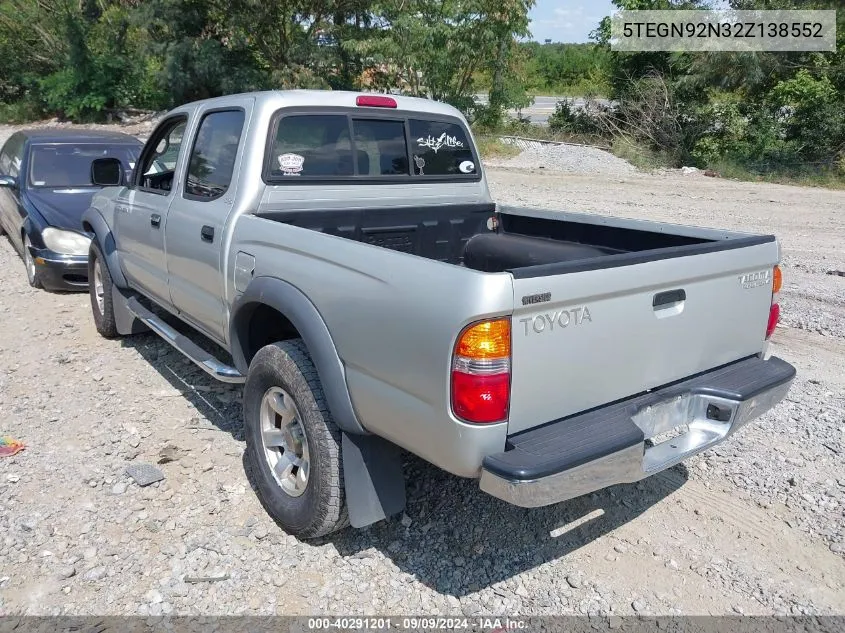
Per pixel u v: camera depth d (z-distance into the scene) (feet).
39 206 23.41
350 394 9.80
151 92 91.30
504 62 82.07
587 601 9.95
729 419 10.41
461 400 8.11
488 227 16.20
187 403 15.80
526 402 8.42
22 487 12.39
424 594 10.05
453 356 8.12
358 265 9.43
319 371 10.05
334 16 83.76
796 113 69.62
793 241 35.55
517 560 10.80
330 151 13.47
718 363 11.09
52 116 92.22
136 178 17.01
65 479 12.67
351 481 10.09
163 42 81.41
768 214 43.57
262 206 12.66
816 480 12.87
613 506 12.20
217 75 80.84
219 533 11.27
